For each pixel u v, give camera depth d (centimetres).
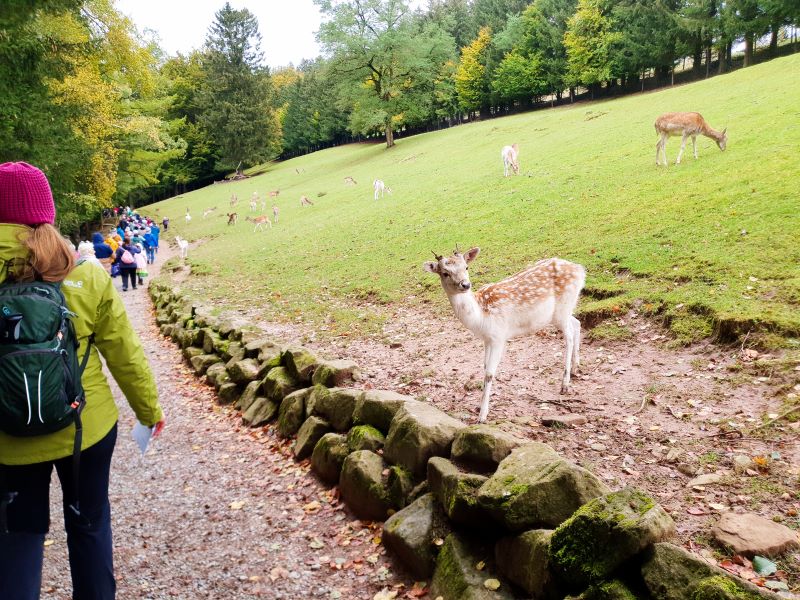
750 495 354
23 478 247
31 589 246
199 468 579
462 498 336
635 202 1198
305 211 2945
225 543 430
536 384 603
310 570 385
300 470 539
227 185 5962
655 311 693
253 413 689
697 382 532
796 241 761
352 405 526
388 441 446
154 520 475
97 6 2475
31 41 1334
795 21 3953
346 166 4831
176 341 1200
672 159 1492
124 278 2055
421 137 5312
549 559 273
